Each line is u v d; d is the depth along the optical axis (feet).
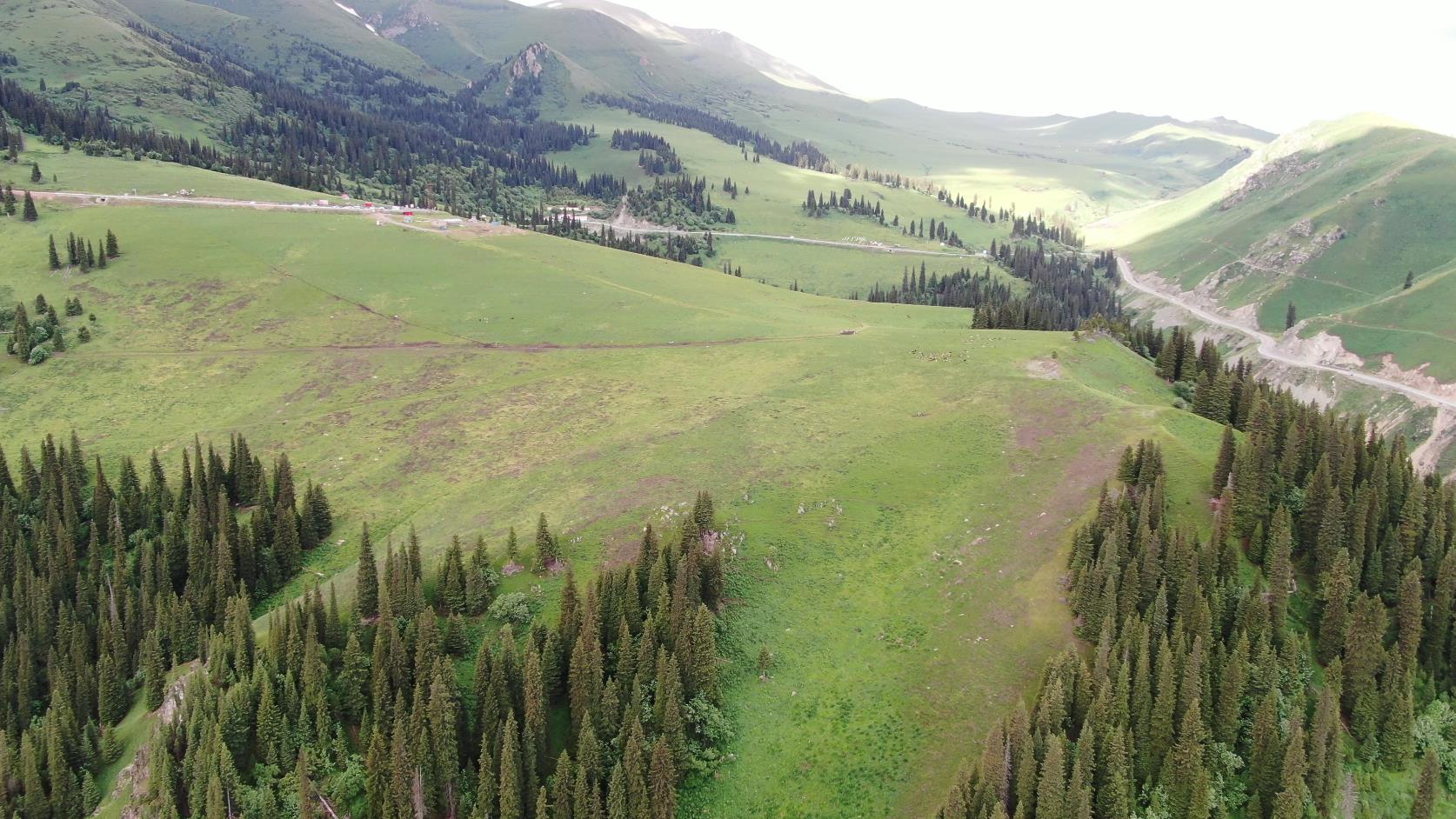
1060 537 337.93
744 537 347.56
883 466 407.03
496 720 252.62
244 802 248.52
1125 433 400.06
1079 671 261.24
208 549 384.47
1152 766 253.24
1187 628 277.64
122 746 305.53
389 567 303.48
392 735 250.37
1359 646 280.31
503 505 396.16
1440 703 285.43
